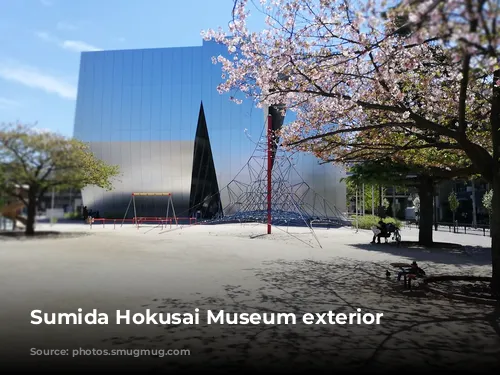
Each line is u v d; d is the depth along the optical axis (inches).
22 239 482.3
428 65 371.9
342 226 1464.1
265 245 714.2
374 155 448.8
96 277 367.9
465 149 304.2
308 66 338.6
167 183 1849.2
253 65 375.2
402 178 672.4
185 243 727.1
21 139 380.8
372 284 358.0
